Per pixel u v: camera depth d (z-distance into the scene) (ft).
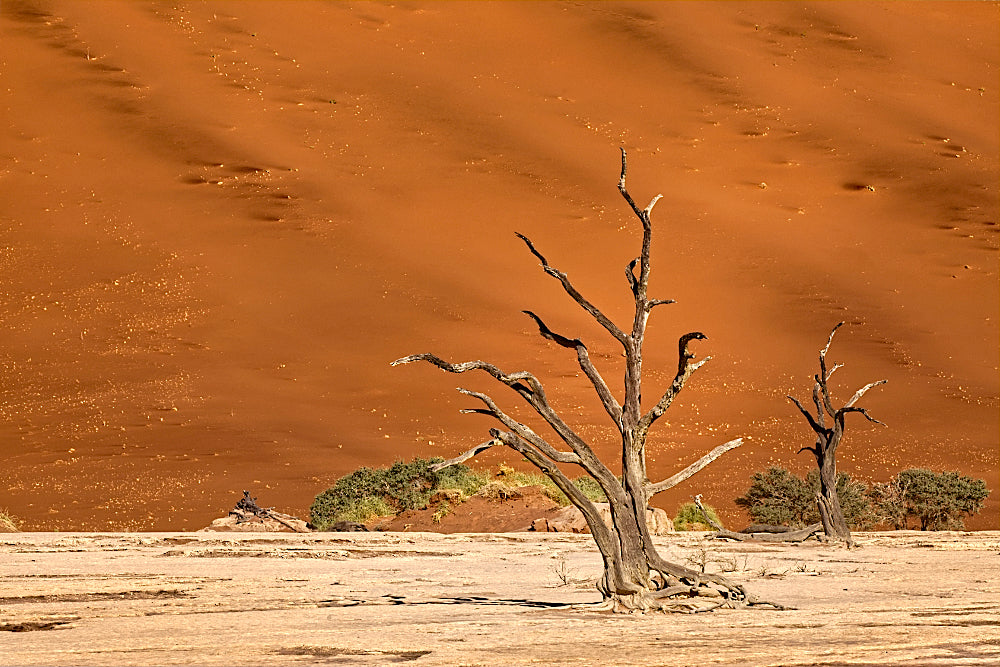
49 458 234.58
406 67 597.52
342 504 179.52
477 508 170.40
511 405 299.17
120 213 404.16
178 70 542.16
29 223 386.32
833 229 480.64
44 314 325.01
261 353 320.91
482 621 61.52
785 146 568.41
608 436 280.92
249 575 85.30
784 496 191.01
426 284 384.27
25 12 564.71
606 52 654.94
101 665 47.96
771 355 359.46
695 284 411.34
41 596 72.64
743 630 58.54
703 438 284.00
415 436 274.16
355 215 433.07
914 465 268.41
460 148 517.14
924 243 476.54
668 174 518.37
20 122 468.34
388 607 68.49
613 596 66.39
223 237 398.01
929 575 93.86
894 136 589.32
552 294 390.83
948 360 369.09
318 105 538.06
